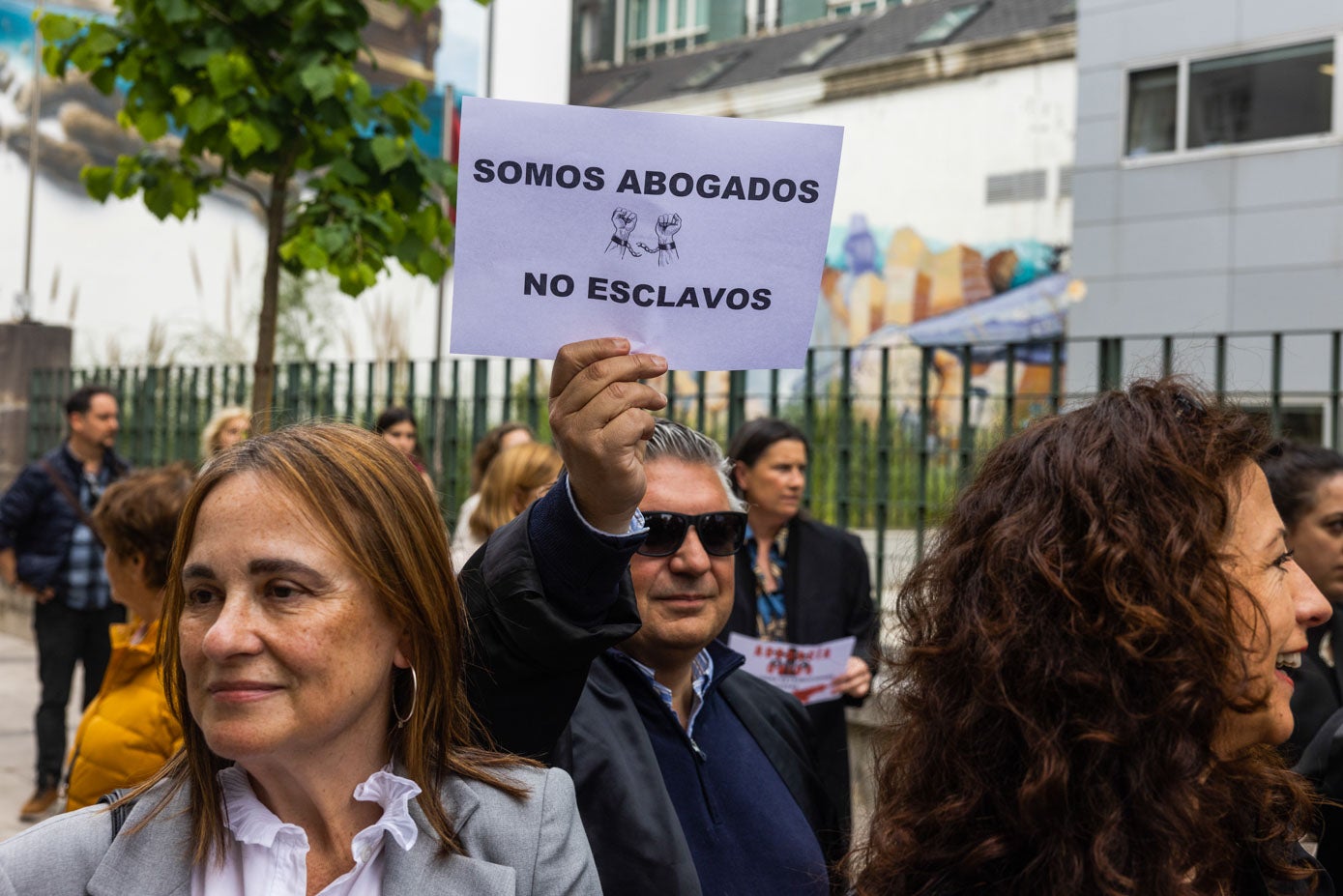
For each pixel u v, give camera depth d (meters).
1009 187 20.94
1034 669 1.29
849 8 23.30
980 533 1.41
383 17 20.64
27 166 21.89
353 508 1.42
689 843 2.12
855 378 6.10
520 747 1.79
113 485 2.81
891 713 1.50
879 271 22.39
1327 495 3.00
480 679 1.77
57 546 5.99
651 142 1.65
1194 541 1.29
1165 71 14.65
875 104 22.42
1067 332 15.52
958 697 1.36
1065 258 20.38
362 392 6.95
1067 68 20.23
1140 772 1.24
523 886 1.48
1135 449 1.34
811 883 2.20
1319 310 13.58
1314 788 1.79
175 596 1.45
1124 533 1.29
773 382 5.50
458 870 1.45
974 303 21.28
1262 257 14.00
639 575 2.25
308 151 4.61
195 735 1.43
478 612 1.76
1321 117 13.59
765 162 1.67
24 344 10.83
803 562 4.25
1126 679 1.26
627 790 2.00
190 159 4.69
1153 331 14.72
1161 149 14.70
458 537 4.95
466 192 1.64
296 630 1.36
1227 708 1.30
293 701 1.36
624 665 2.19
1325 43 13.48
